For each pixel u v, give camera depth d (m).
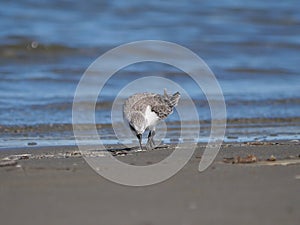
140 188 16.88
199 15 63.81
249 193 16.34
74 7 62.94
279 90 39.41
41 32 54.19
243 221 14.12
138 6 65.38
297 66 47.22
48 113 32.28
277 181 17.64
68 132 28.45
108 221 14.05
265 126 30.41
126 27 58.25
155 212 14.70
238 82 41.75
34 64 46.16
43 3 62.84
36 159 21.36
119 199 15.77
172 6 66.12
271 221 14.14
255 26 61.00
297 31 60.12
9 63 46.38
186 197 15.97
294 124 31.09
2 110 32.59
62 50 50.28
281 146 23.64
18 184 17.25
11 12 59.66
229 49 52.94
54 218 14.26
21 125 29.64
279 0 71.00
